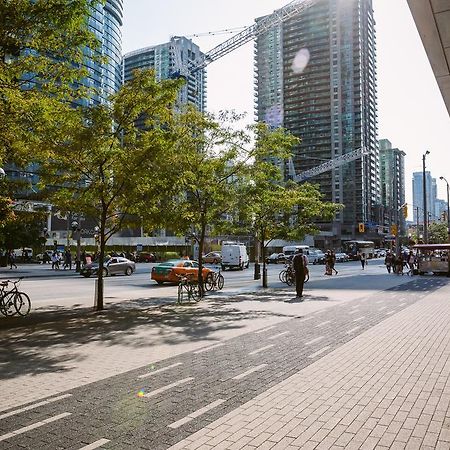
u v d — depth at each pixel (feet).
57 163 47.03
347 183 448.65
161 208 53.31
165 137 47.85
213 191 58.49
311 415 17.34
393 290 71.31
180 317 42.91
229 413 17.54
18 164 45.11
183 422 16.61
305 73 469.57
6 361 25.96
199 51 422.82
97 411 17.75
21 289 78.69
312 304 52.75
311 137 465.47
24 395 19.79
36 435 15.44
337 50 456.86
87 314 45.21
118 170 46.98
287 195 79.51
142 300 58.54
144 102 47.42
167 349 28.99
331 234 393.91
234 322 39.73
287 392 20.18
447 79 34.53
